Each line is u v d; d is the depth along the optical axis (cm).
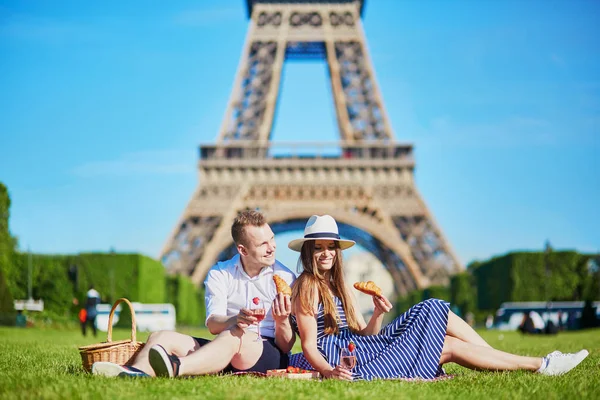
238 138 10075
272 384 1109
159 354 1130
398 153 9869
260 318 1196
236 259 1323
